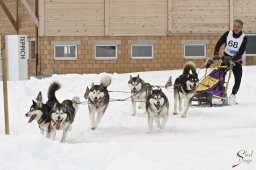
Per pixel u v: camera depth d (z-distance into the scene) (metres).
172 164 6.09
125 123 10.18
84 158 6.39
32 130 9.37
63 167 6.05
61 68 19.17
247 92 14.22
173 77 16.52
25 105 12.05
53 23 19.03
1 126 9.66
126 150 6.75
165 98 9.20
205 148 7.02
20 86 14.16
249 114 10.77
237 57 12.33
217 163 6.15
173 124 9.83
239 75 12.47
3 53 8.02
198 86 12.04
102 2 19.05
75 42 19.08
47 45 19.08
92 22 19.09
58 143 7.04
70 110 8.42
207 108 11.77
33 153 6.57
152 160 6.24
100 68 19.23
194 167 5.96
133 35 19.20
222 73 12.20
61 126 8.16
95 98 9.38
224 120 10.14
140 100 11.27
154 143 7.39
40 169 6.02
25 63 17.03
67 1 18.98
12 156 6.46
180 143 7.41
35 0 19.06
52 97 8.97
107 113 11.34
